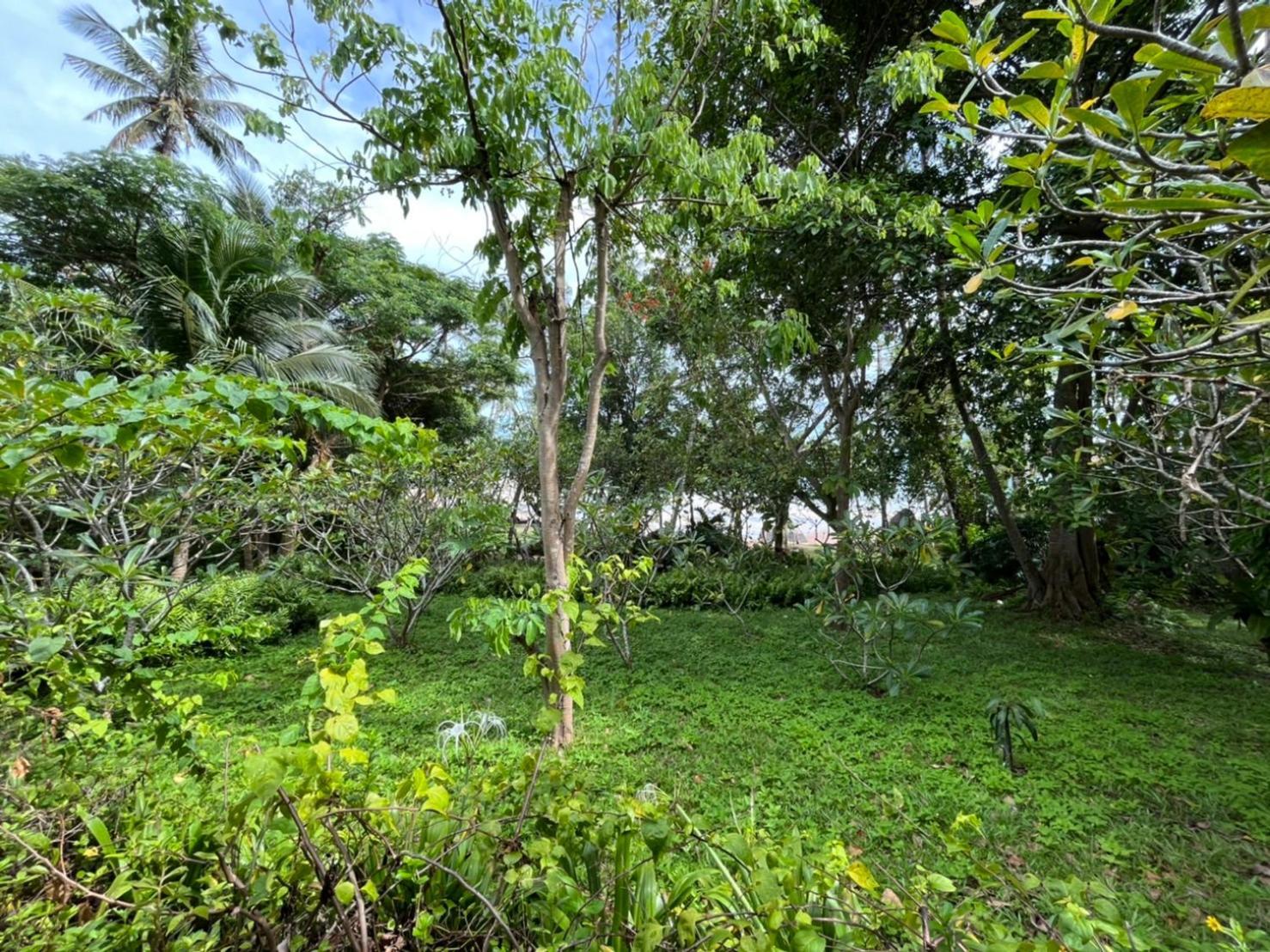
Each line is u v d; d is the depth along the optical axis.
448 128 2.92
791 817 2.68
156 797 1.68
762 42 3.59
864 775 3.06
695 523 10.34
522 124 2.78
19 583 2.56
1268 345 1.46
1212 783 2.95
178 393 1.30
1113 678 4.71
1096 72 4.51
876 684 4.49
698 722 3.82
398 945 1.21
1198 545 4.07
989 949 0.93
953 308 5.07
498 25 2.85
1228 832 2.57
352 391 8.26
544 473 3.22
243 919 1.18
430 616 6.89
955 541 4.61
